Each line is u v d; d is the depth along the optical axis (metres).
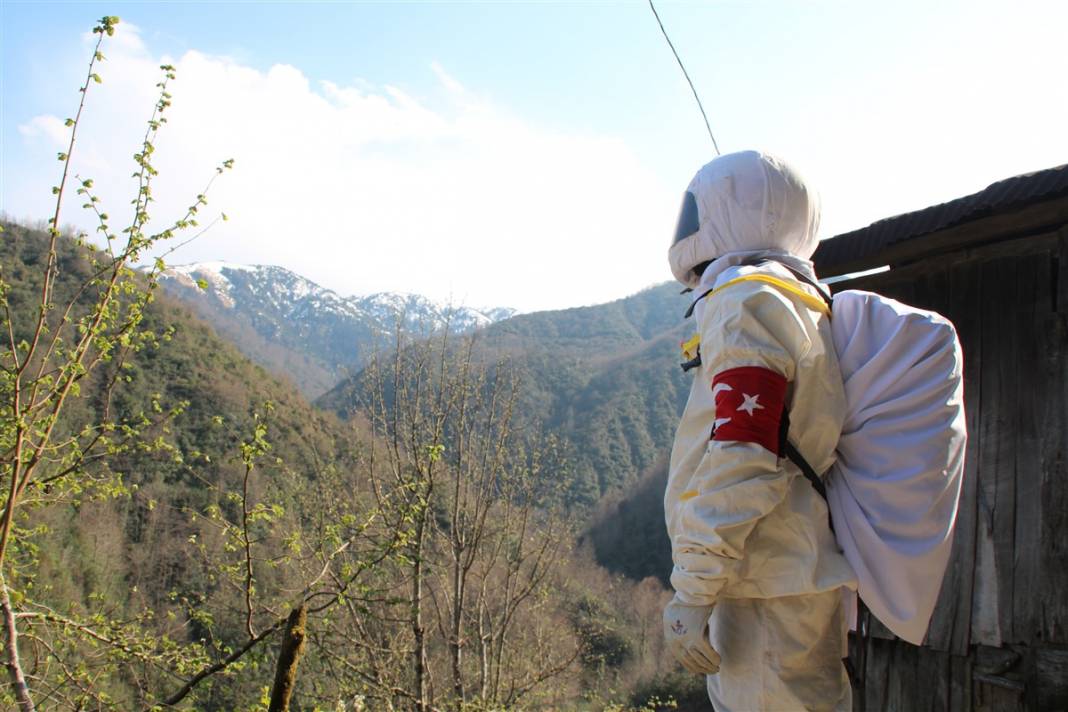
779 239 1.66
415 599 8.95
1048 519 3.60
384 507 7.31
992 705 3.70
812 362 1.45
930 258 4.39
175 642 4.32
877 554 1.41
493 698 10.64
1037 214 3.64
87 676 3.85
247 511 4.58
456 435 11.81
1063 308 3.67
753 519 1.37
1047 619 3.54
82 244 3.97
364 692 8.70
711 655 1.41
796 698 1.42
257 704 4.38
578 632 15.09
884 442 1.45
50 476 3.94
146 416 4.29
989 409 3.95
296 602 4.86
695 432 1.61
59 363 3.95
